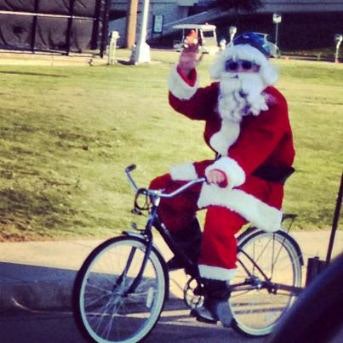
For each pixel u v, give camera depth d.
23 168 13.94
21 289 8.12
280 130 6.91
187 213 7.05
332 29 65.19
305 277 8.88
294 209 13.75
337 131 21.50
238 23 70.50
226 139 7.00
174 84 7.19
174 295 8.62
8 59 29.67
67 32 32.62
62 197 12.45
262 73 6.88
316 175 16.58
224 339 7.74
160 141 17.47
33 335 7.53
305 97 27.61
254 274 7.47
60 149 15.65
